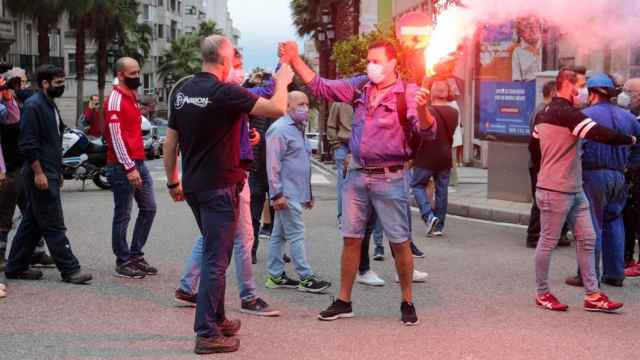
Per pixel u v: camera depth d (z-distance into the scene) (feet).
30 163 23.38
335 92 19.57
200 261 21.35
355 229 20.15
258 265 27.61
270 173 22.88
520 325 19.89
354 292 23.48
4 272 25.23
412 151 19.63
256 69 25.40
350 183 20.08
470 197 44.09
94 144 55.26
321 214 41.52
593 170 23.40
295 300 22.45
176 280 24.95
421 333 19.08
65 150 54.85
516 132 40.98
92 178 55.36
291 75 18.07
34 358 16.97
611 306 21.20
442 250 30.66
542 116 21.42
